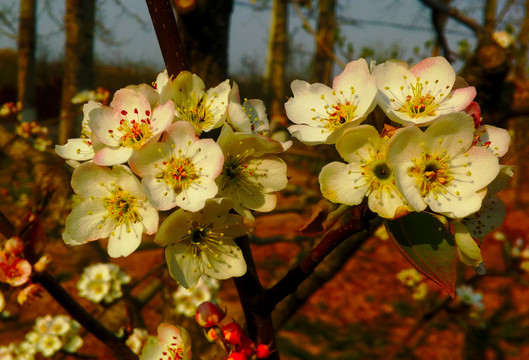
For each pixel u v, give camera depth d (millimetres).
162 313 624
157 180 217
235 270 222
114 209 227
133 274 1102
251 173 224
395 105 235
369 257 1587
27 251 240
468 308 718
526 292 1271
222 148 223
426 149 214
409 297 1328
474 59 562
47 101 3068
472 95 231
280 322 460
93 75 1405
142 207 228
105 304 601
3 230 242
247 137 221
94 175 229
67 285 887
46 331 512
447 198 213
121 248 225
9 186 711
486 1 1291
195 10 512
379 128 238
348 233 209
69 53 1356
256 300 225
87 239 226
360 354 1049
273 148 224
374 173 217
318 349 1075
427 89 236
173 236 216
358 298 1336
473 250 212
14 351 509
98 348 811
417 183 211
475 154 216
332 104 244
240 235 223
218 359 288
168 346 258
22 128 833
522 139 1249
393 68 240
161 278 619
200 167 217
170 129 218
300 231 213
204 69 538
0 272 231
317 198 720
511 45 566
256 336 227
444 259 202
